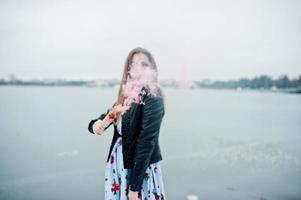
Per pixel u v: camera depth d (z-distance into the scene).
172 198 3.81
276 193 4.05
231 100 19.05
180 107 14.77
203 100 18.34
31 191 3.96
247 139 7.77
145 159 1.45
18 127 7.40
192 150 6.42
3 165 4.87
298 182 4.46
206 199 3.84
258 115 12.86
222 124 10.33
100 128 1.65
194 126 9.65
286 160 5.72
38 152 5.63
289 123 10.81
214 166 5.30
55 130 7.28
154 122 1.47
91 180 4.49
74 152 5.68
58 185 4.18
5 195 3.79
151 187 1.59
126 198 1.56
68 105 11.07
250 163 5.46
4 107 9.94
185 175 4.77
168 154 6.13
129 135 1.53
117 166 1.61
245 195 3.99
